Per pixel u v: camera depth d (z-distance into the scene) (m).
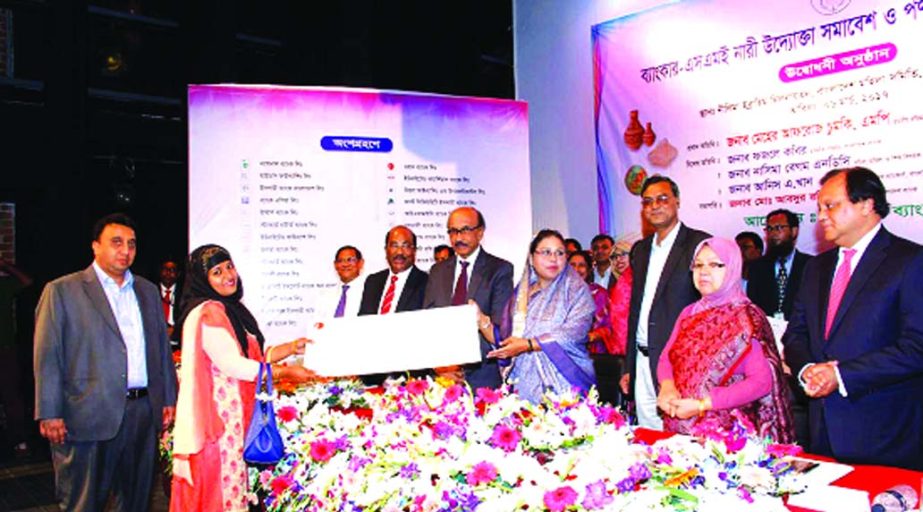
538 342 2.95
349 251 4.61
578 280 3.13
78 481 3.04
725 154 4.55
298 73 7.11
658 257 3.48
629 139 5.10
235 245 4.60
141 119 6.93
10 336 5.78
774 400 2.24
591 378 3.02
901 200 3.77
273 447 2.37
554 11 5.59
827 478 1.82
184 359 2.67
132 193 7.45
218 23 6.38
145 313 3.27
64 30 5.98
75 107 6.05
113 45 7.11
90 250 6.13
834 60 4.02
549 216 5.73
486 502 1.61
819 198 2.56
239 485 2.71
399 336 2.46
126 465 3.17
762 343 2.28
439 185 4.92
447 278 3.92
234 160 4.60
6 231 6.84
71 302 3.06
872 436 2.37
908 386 2.38
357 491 1.89
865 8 3.89
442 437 1.88
